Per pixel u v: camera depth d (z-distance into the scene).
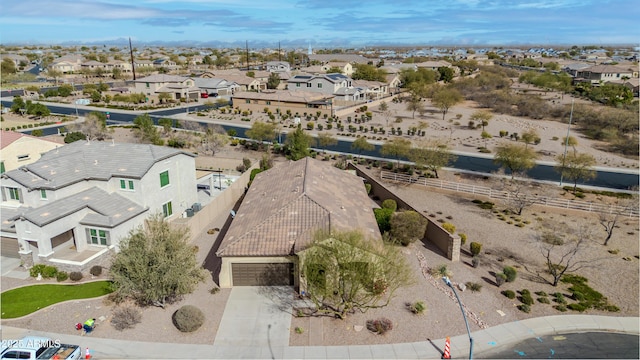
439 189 52.06
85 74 178.12
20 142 44.12
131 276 25.80
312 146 73.69
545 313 28.09
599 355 24.25
